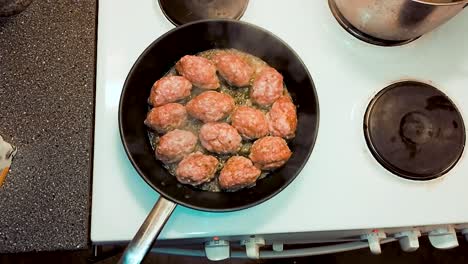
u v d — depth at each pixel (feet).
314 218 2.01
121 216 1.97
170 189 1.88
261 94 2.04
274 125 2.00
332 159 2.10
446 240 2.22
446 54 2.31
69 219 2.10
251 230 1.98
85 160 2.17
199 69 2.05
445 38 2.34
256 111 2.02
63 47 2.28
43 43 2.28
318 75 2.22
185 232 1.95
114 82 2.12
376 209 2.05
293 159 1.98
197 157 1.94
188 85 2.06
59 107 2.22
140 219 1.97
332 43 2.27
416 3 1.90
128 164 2.02
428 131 2.13
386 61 2.27
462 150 2.13
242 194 1.94
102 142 2.04
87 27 2.31
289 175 1.90
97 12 2.31
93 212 1.97
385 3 1.99
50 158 2.16
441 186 2.10
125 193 1.99
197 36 2.10
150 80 2.11
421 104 2.18
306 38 2.27
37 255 3.43
